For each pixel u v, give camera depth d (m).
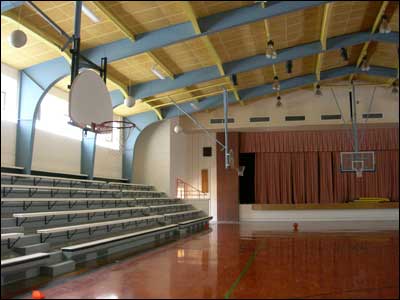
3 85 10.10
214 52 11.19
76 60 7.24
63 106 12.53
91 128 8.07
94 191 12.04
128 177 16.41
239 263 7.20
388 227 14.40
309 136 19.17
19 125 10.53
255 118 18.23
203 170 19.44
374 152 18.83
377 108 17.69
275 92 16.88
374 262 7.17
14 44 7.24
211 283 5.55
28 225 7.96
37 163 11.21
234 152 19.09
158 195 16.52
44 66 10.45
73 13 8.19
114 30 9.42
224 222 18.52
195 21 9.10
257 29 10.95
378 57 14.67
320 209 18.83
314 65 15.02
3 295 5.02
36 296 4.83
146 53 10.86
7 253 6.44
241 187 19.62
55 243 7.79
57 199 9.44
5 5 6.82
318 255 8.07
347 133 18.94
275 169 19.52
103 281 5.77
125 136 16.61
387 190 18.77
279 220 19.02
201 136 19.67
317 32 11.95
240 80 15.22
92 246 7.60
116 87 13.08
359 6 10.77
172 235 12.51
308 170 19.38
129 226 11.23
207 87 14.76
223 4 9.24
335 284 5.41
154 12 8.88
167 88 13.05
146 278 5.96
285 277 5.91
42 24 8.44
